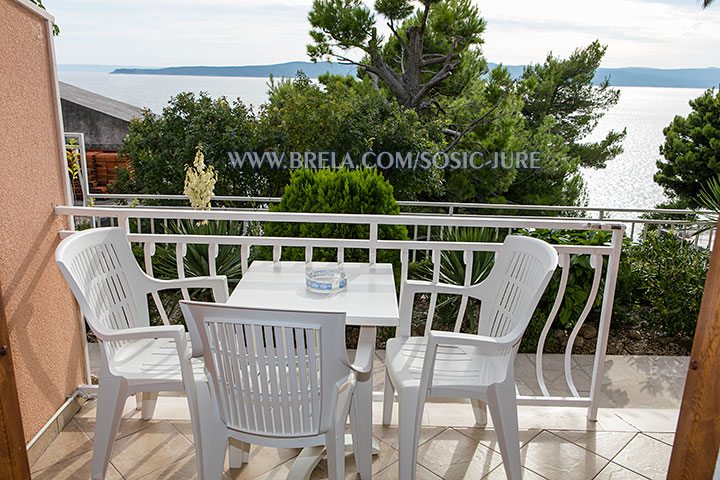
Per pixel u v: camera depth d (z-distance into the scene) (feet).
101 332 5.60
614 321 15.49
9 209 6.43
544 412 8.12
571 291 14.11
